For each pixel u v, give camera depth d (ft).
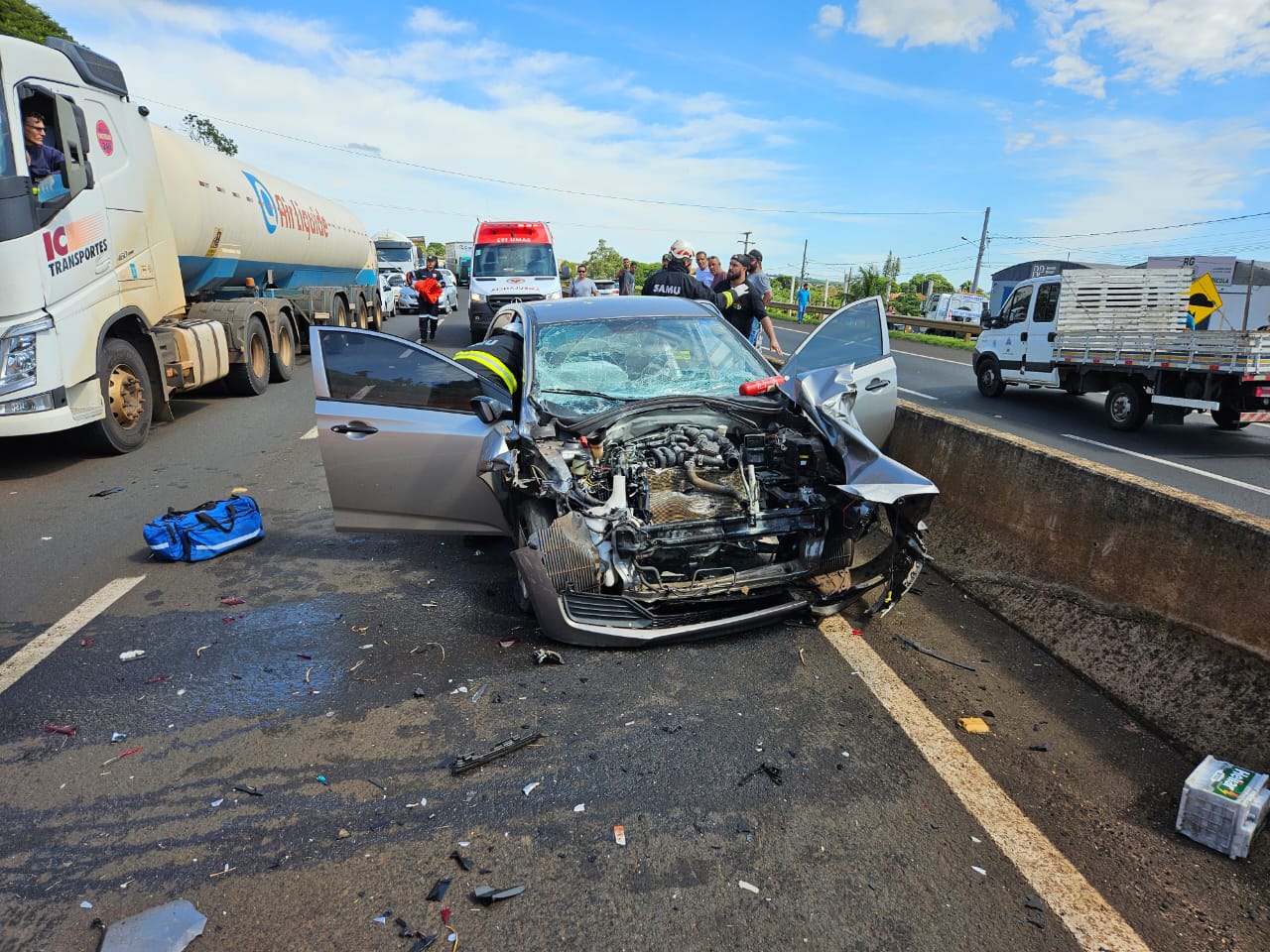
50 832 8.63
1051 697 11.00
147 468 24.14
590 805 8.91
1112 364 34.88
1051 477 13.37
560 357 15.74
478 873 7.94
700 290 27.43
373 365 15.29
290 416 32.19
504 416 14.90
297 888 7.79
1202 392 31.40
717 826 8.55
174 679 11.88
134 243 25.98
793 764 9.61
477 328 59.16
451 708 10.95
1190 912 7.38
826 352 18.58
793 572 13.03
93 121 23.88
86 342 23.02
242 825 8.70
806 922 7.28
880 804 8.86
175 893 7.73
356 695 11.35
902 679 11.50
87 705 11.19
